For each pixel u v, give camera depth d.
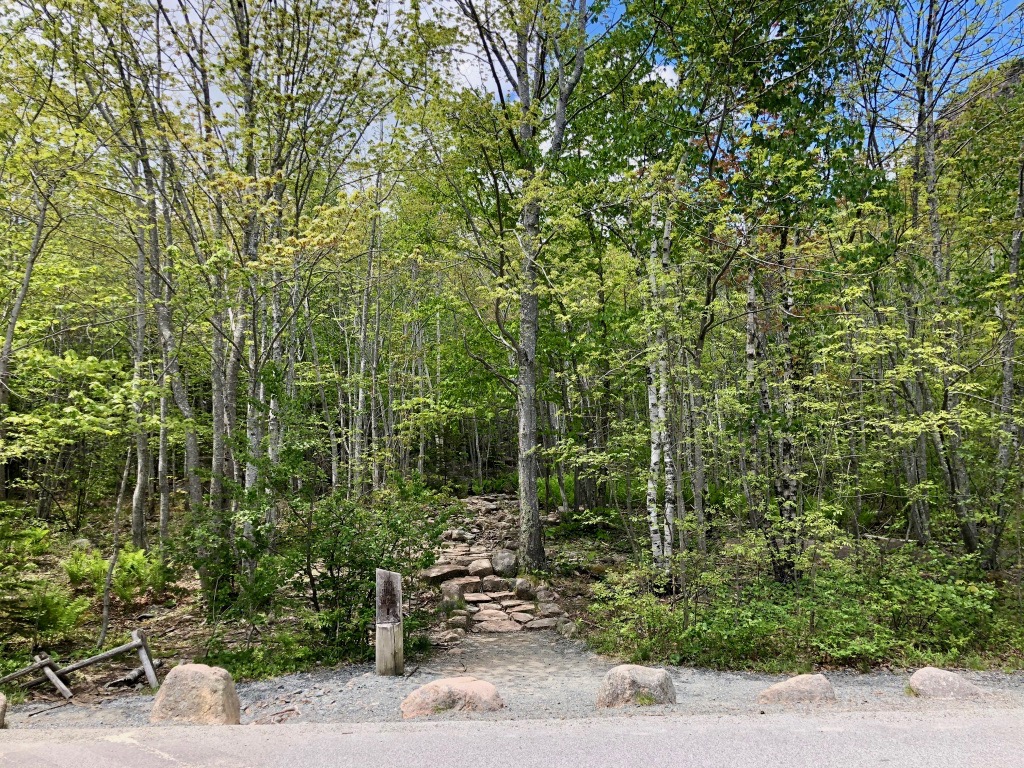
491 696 5.14
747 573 9.99
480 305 15.70
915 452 12.54
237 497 8.57
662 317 9.41
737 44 11.16
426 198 14.16
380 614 7.14
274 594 8.17
